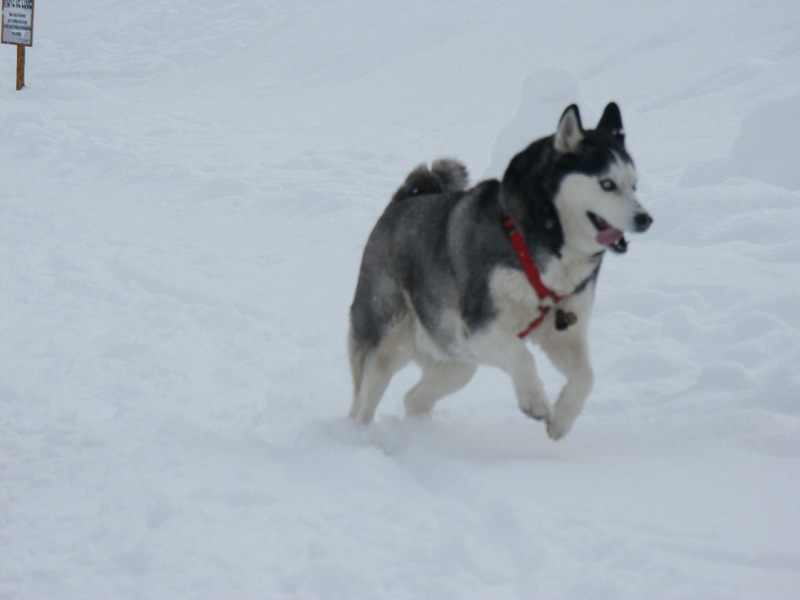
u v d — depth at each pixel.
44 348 9.40
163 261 12.62
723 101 20.33
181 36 37.22
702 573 4.40
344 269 11.88
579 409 6.43
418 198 7.45
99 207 16.17
